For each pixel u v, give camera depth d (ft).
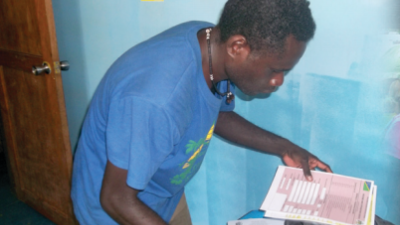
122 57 2.51
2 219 6.35
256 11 2.10
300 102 3.69
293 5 2.07
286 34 2.09
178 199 3.47
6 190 7.20
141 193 2.85
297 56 2.22
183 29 2.53
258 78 2.36
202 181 4.73
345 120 3.52
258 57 2.22
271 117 3.92
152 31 4.36
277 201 3.11
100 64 5.08
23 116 5.91
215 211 4.81
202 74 2.39
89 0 4.74
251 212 3.68
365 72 3.26
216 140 4.41
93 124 2.58
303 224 3.14
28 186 6.56
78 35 5.07
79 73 5.36
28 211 6.58
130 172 2.18
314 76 3.53
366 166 3.57
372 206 2.97
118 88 2.21
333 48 3.34
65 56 5.40
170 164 2.76
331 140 3.67
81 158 2.83
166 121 2.13
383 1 3.01
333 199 3.08
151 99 2.07
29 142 6.05
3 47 5.65
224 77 2.53
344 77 3.38
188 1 3.92
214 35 2.40
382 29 3.08
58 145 5.40
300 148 3.67
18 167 6.58
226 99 3.13
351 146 3.58
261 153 4.18
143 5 4.28
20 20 5.05
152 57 2.29
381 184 3.55
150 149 2.19
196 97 2.43
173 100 2.13
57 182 5.79
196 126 2.58
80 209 2.90
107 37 4.81
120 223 2.43
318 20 3.32
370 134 3.44
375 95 3.29
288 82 3.69
